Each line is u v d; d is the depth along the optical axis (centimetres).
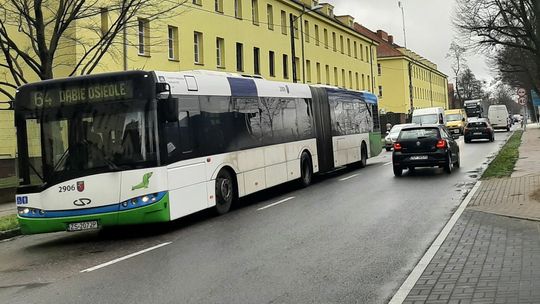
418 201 1243
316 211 1179
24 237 1198
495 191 1305
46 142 1018
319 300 564
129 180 996
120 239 1034
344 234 907
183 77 1136
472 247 768
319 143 1852
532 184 1345
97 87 1016
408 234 882
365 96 2444
